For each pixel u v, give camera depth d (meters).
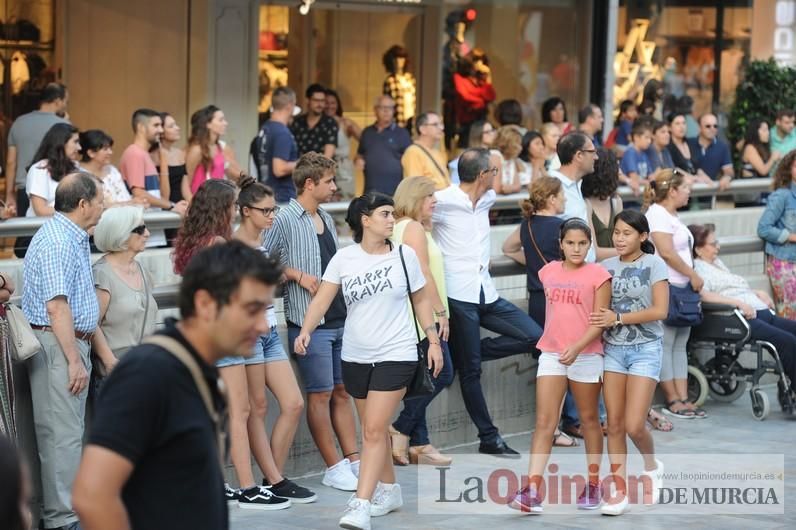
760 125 21.72
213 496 5.48
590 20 24.62
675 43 26.02
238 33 19.67
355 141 21.03
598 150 13.38
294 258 11.16
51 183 12.89
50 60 19.22
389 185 18.23
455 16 23.16
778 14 27.09
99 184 9.57
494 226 16.17
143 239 10.01
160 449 5.35
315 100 18.50
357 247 10.14
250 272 5.39
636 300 10.80
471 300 12.56
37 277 9.38
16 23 18.88
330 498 11.11
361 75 22.17
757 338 14.71
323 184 11.23
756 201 21.02
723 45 26.42
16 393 9.77
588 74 24.70
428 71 22.95
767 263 16.66
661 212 14.09
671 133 20.25
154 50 19.41
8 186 15.30
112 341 9.91
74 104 19.39
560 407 10.93
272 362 10.81
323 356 11.25
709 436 13.80
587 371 10.81
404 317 10.02
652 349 10.84
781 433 14.03
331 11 21.55
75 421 9.53
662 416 14.13
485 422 12.77
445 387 12.49
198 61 19.30
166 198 15.49
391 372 9.96
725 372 14.92
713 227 15.30
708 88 26.42
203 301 5.40
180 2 19.27
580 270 10.77
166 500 5.37
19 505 4.40
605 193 13.37
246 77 19.89
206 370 5.46
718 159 21.06
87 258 9.59
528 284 13.10
